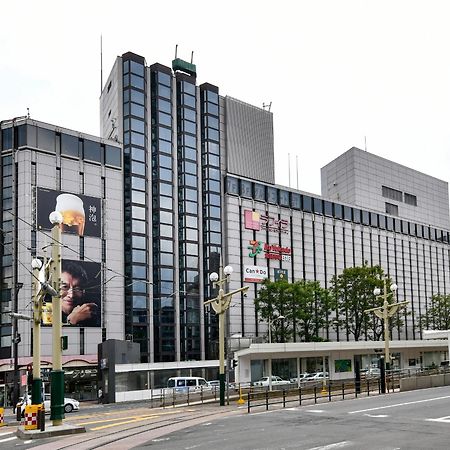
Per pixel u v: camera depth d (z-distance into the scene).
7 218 58.53
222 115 77.75
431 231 107.06
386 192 99.62
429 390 34.84
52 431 21.72
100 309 60.78
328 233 86.25
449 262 110.12
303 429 19.77
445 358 65.19
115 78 70.50
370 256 92.69
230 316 71.31
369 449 15.05
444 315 89.38
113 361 45.12
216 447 16.47
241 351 43.97
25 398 35.97
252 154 79.56
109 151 65.12
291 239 80.69
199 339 69.25
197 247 71.31
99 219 62.62
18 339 41.88
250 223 75.88
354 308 71.56
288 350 46.19
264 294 65.50
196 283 70.31
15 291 48.00
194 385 47.12
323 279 83.69
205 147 74.44
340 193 97.19
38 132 60.06
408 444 15.70
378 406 26.50
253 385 39.97
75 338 58.59
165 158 70.44
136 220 66.19
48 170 60.03
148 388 46.69
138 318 64.19
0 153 60.09
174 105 73.00
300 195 83.50
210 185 73.62
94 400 53.69
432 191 109.81
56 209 59.25
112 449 17.36
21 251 57.22
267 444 16.58
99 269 61.34
